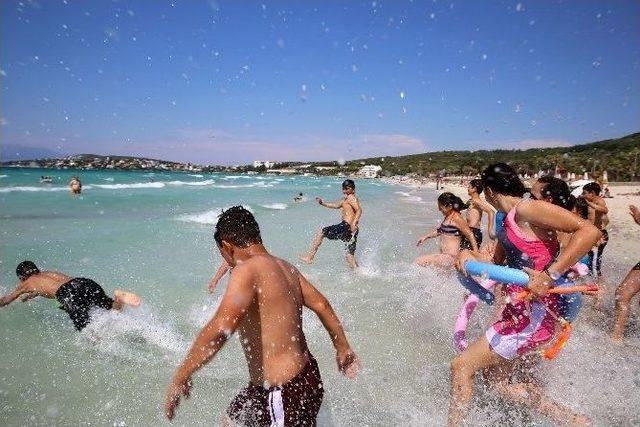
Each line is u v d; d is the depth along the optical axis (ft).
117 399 11.06
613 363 12.35
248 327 7.33
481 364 9.86
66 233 37.42
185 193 109.50
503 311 10.18
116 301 15.93
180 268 25.31
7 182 122.62
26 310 17.47
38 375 12.21
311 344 14.40
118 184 141.08
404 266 26.35
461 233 21.95
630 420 9.75
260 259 7.57
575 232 9.11
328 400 10.77
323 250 31.91
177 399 7.04
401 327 15.85
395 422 9.87
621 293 14.20
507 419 9.71
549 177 11.05
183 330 15.61
